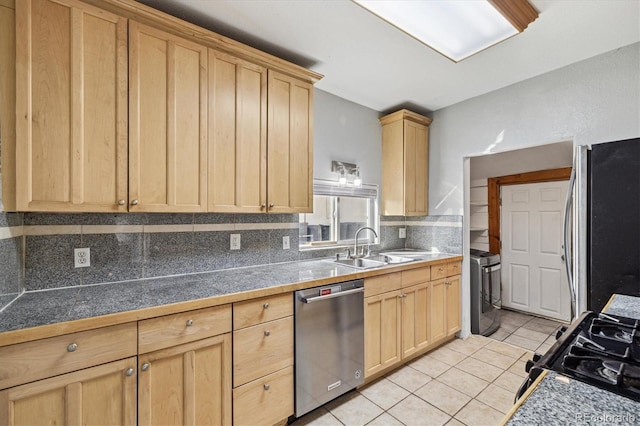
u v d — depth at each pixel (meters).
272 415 1.66
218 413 1.47
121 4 1.47
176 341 1.36
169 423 1.34
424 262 2.59
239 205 1.89
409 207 3.12
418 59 2.22
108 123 1.46
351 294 2.04
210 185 1.77
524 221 3.87
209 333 1.45
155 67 1.59
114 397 1.22
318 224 2.80
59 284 1.58
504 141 2.71
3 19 1.27
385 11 1.62
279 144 2.08
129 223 1.79
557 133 2.38
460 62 2.26
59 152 1.35
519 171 3.84
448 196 3.17
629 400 0.61
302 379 1.78
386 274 2.29
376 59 2.23
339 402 1.99
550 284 3.64
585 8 1.66
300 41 2.00
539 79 2.48
